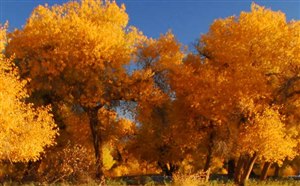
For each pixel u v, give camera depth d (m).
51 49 27.80
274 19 25.45
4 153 18.88
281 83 25.16
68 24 27.62
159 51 29.61
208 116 26.97
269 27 24.66
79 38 26.64
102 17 29.14
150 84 28.20
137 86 28.16
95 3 29.45
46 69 27.55
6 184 21.86
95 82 27.11
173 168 40.72
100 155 28.84
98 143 29.05
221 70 27.06
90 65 26.98
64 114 31.39
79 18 27.61
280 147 21.95
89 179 21.84
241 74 24.98
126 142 40.50
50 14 28.80
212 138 29.33
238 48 25.08
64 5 29.11
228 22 27.55
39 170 23.28
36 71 27.33
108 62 27.61
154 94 28.61
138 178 26.55
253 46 24.81
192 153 36.47
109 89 28.38
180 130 30.56
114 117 32.38
